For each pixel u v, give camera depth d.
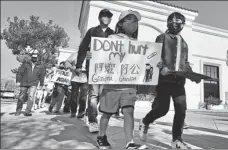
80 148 1.17
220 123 1.93
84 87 2.73
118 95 1.31
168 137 1.60
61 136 1.33
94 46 1.23
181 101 1.34
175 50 1.40
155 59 1.30
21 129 1.15
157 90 1.41
